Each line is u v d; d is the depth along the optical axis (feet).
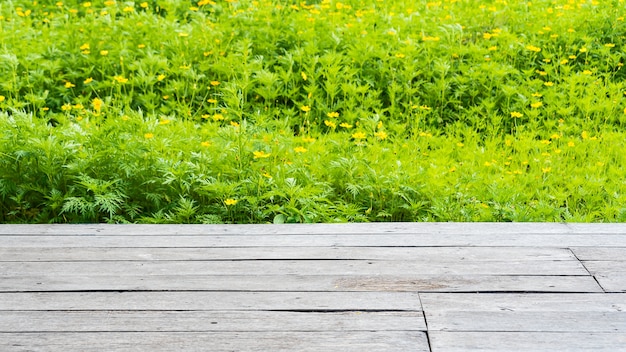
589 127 20.07
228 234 10.86
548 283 8.93
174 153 15.62
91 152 14.70
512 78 22.68
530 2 27.50
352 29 24.13
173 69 22.09
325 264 9.57
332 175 15.43
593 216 14.48
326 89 21.02
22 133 14.58
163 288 8.80
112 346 7.32
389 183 14.80
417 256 9.86
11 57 20.52
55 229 11.11
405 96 21.71
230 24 25.20
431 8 27.78
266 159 15.35
